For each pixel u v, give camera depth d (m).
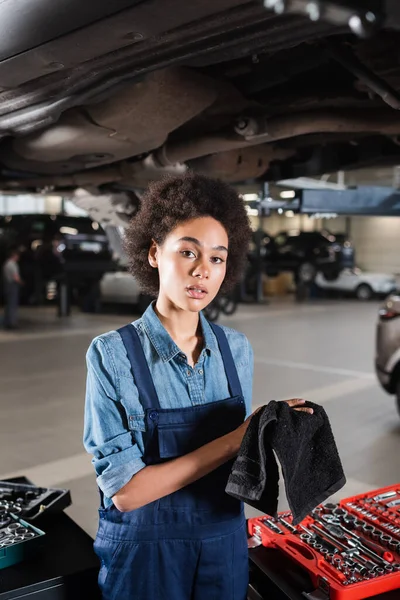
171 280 1.38
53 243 12.99
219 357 1.47
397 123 2.48
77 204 4.15
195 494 1.40
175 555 1.38
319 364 7.93
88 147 2.54
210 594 1.41
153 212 1.43
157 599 1.38
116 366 1.36
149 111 2.22
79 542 1.90
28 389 6.54
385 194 3.89
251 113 2.57
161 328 1.41
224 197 1.41
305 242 18.00
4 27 1.51
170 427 1.36
